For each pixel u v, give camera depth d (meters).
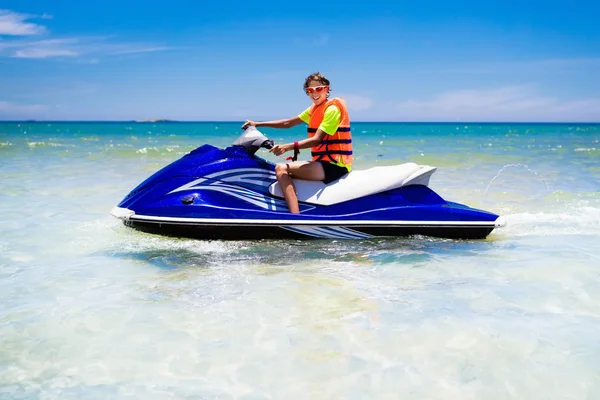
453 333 2.90
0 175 9.77
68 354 2.68
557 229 5.45
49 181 9.02
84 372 2.51
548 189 8.39
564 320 3.07
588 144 24.59
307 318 3.10
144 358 2.64
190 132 54.06
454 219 4.95
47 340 2.82
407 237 4.96
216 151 4.91
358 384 2.40
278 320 3.07
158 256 4.34
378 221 4.86
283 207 4.85
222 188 4.75
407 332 2.91
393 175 5.05
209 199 4.69
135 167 11.78
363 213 4.87
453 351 2.70
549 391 2.35
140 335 2.88
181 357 2.64
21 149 17.66
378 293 3.52
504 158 14.62
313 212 4.84
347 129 4.99
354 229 4.86
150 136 38.12
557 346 2.75
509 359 2.62
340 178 5.04
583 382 2.42
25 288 3.60
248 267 4.08
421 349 2.72
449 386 2.39
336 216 4.81
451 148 20.36
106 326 2.99
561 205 6.92
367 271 4.00
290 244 4.71
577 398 2.30
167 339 2.84
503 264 4.18
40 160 13.26
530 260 4.29
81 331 2.93
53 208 6.45
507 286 3.65
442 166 12.28
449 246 4.75
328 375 2.48
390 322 3.04
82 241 4.80
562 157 15.03
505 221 4.99
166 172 4.88
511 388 2.38
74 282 3.72
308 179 4.98
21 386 2.39
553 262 4.21
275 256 4.37
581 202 7.14
